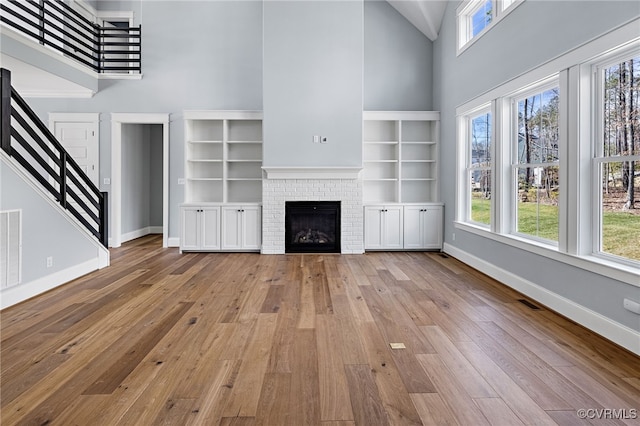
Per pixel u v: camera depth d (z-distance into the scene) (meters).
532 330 2.99
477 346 2.70
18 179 3.71
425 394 2.07
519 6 4.01
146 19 7.04
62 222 4.40
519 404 1.97
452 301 3.76
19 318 3.26
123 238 7.58
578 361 2.46
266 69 6.21
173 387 2.14
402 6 6.70
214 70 7.06
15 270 3.66
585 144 3.13
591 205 3.14
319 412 1.90
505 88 4.32
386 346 2.70
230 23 7.06
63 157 4.59
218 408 1.94
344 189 6.39
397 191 6.70
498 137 4.53
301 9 6.18
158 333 2.94
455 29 5.86
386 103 6.99
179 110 7.07
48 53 5.68
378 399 2.02
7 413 1.89
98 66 6.97
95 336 2.87
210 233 6.48
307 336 2.88
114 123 7.02
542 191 3.89
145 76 7.05
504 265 4.43
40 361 2.46
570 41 3.20
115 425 1.80
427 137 6.97
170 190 7.09
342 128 6.25
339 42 6.22
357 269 5.23
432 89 7.00
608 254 2.99
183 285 4.37
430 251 6.60
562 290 3.36
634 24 2.54
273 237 6.39
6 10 5.10
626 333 2.63
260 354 2.57
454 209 6.02
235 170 6.96
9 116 3.73
